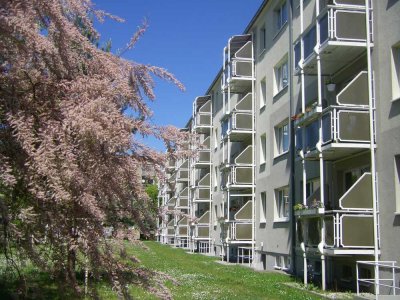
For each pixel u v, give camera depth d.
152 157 5.20
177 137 5.36
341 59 15.20
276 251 21.66
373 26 13.79
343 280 15.16
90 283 5.50
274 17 23.11
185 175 44.53
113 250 5.22
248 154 25.97
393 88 12.77
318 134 14.72
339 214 13.22
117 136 4.68
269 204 22.91
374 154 13.31
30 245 4.86
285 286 15.54
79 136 4.55
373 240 13.05
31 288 5.69
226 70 28.78
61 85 5.16
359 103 13.76
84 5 5.79
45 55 5.13
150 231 5.50
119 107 5.32
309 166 18.03
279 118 21.81
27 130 4.52
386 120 12.92
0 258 5.50
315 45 15.26
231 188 26.55
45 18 5.18
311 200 16.34
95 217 4.79
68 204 4.83
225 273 20.27
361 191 13.27
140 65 5.72
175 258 30.52
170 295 5.48
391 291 12.19
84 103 4.79
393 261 11.96
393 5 12.88
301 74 16.55
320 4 16.98
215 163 36.91
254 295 13.52
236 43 28.36
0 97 4.96
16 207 4.68
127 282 5.31
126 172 5.00
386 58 13.09
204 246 38.31
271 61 23.28
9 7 4.67
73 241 4.87
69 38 5.16
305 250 15.60
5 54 4.95
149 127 5.27
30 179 4.52
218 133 36.47
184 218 5.71
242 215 25.34
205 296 13.19
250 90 27.91
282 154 21.31
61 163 4.50
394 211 12.36
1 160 4.38
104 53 5.60
